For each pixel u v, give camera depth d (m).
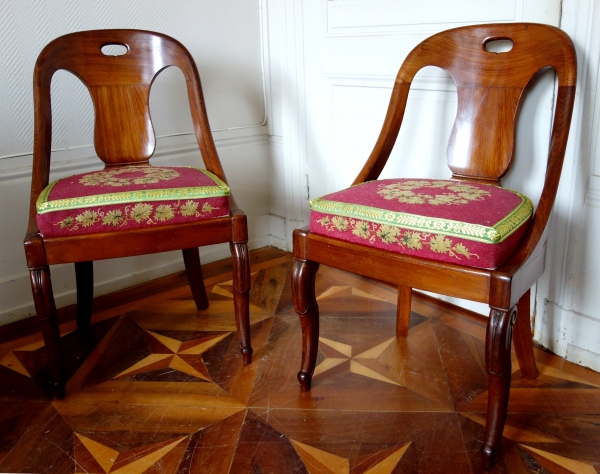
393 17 1.60
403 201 1.10
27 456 1.11
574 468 1.04
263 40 2.06
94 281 1.85
